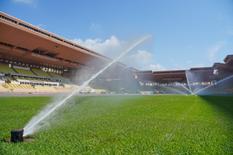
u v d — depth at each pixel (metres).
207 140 5.46
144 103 21.27
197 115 10.82
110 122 8.50
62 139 5.50
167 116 10.53
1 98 27.08
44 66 70.62
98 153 4.35
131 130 6.80
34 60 62.38
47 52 59.50
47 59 61.62
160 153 4.36
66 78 76.00
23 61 62.00
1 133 6.09
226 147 4.79
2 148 4.57
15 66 59.31
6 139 5.43
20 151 4.40
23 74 57.59
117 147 4.79
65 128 7.08
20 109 13.63
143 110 13.84
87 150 4.54
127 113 11.98
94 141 5.32
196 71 81.25
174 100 26.72
